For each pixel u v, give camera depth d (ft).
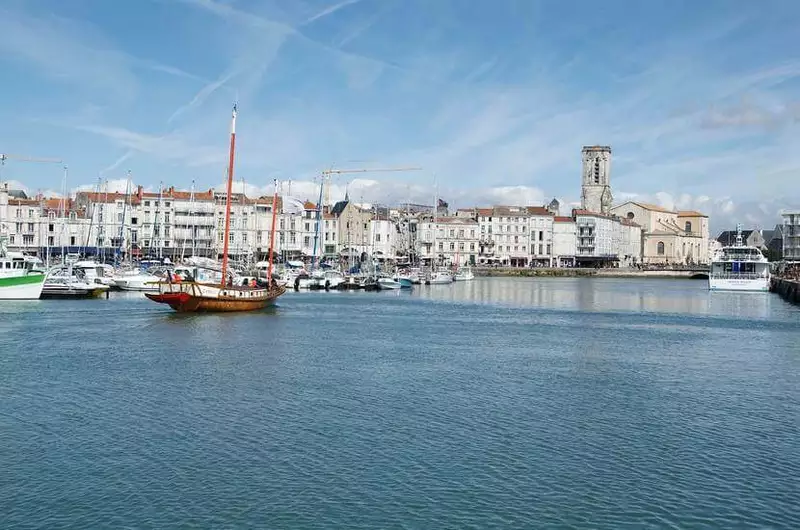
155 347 213.25
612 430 130.52
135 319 282.56
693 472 109.91
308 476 106.63
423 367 189.88
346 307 382.01
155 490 100.94
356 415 138.41
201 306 303.68
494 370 187.21
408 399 152.05
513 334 270.87
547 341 249.75
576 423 134.92
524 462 113.29
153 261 582.35
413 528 90.89
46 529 89.40
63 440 120.78
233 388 158.92
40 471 107.14
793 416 141.38
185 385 161.17
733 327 305.53
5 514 93.15
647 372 187.11
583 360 206.28
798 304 442.91
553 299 490.49
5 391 153.17
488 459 114.52
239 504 96.84
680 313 379.55
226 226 310.65
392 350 219.82
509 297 505.66
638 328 298.35
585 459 114.93
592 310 396.78
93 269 456.45
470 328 289.94
